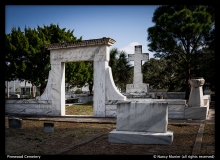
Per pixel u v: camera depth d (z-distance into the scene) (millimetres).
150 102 6496
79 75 22094
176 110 10672
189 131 7969
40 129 8789
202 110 10305
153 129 6391
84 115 12773
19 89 42688
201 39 19359
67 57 12555
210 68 20969
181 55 20312
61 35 21562
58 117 12047
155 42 19906
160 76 32125
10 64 18656
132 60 19391
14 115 12953
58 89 12680
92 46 11945
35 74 19531
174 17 18203
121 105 6699
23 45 18609
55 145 6301
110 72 11805
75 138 7160
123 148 5863
